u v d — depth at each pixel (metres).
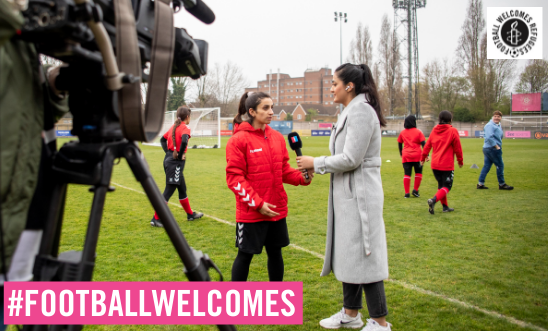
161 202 1.42
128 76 1.25
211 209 6.62
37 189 1.35
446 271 3.70
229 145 2.71
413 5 47.59
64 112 1.61
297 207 6.80
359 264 2.42
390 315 2.82
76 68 1.35
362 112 2.38
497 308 2.93
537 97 45.62
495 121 8.50
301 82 114.56
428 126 48.75
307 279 3.50
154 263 3.86
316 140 36.19
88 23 1.10
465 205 6.92
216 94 54.19
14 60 1.11
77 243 4.51
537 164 13.45
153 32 1.46
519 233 5.05
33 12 1.08
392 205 7.02
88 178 1.32
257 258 4.11
